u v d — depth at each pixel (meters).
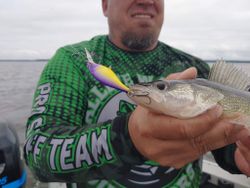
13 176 0.64
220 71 0.43
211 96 0.38
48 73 0.45
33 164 0.37
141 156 0.31
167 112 0.30
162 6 0.51
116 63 0.49
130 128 0.30
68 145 0.33
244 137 0.32
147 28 0.49
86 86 0.46
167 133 0.28
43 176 0.37
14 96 4.61
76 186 0.46
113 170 0.33
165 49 0.53
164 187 0.46
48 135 0.36
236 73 0.44
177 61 0.53
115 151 0.31
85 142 0.33
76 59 0.47
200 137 0.30
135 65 0.49
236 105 0.40
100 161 0.32
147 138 0.29
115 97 0.46
